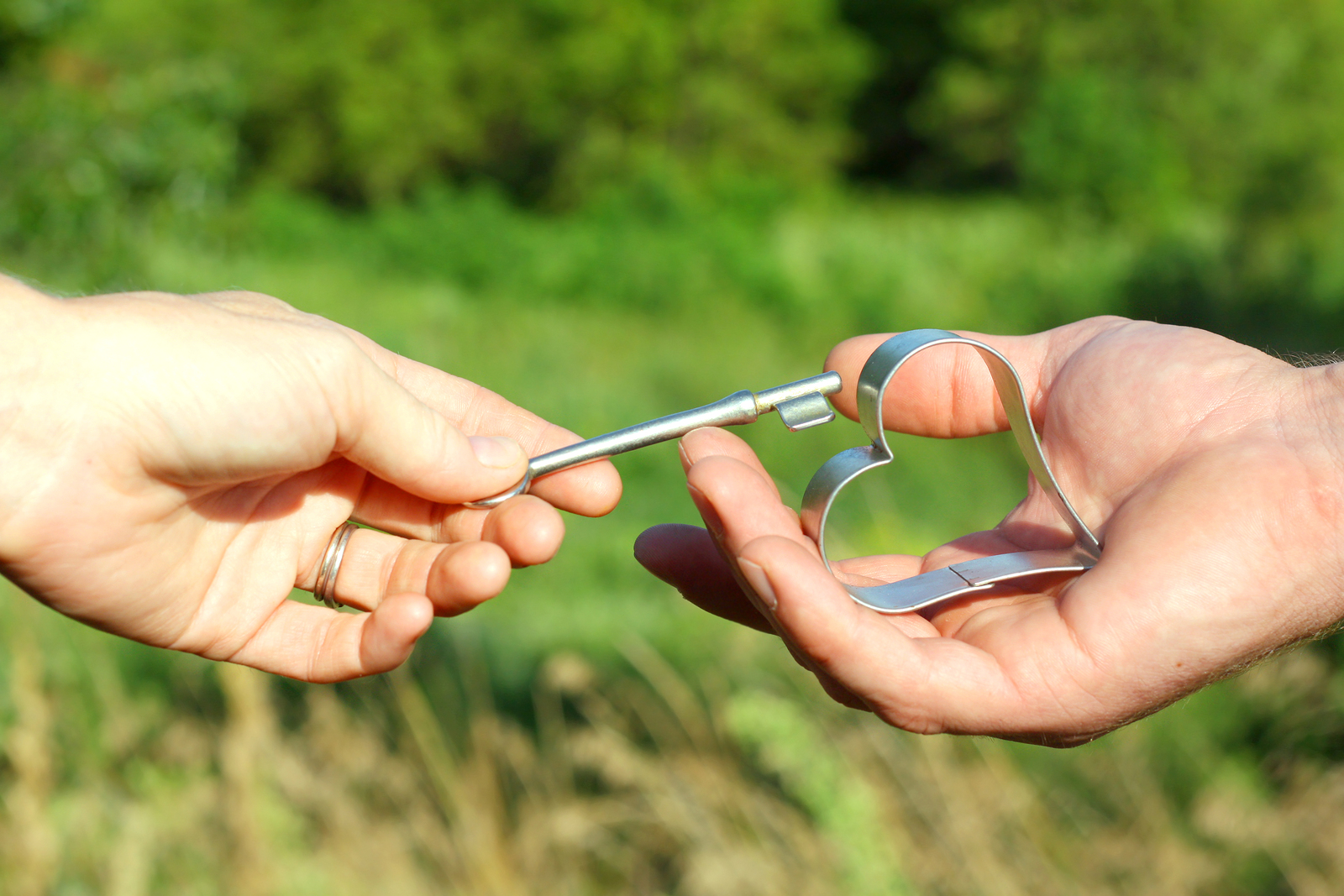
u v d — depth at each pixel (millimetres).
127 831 1828
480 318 8422
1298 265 7438
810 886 1758
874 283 9258
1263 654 1054
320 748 2025
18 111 5406
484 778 2033
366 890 1857
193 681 2303
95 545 996
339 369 1021
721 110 17516
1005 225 13680
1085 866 1975
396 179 16750
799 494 4555
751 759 2129
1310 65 13227
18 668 1907
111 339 948
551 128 17000
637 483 4938
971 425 1422
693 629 2854
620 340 7766
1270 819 2020
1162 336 1241
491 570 1105
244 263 8586
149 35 7922
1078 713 1008
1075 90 13820
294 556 1203
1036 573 1102
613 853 2043
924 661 981
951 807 1914
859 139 20969
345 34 15914
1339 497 1015
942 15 19891
